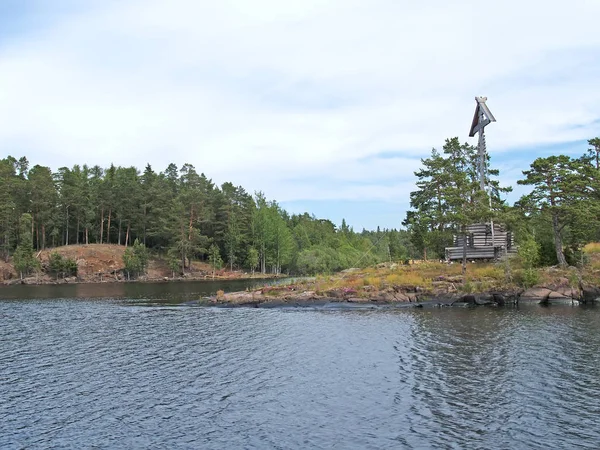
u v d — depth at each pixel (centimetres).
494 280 4906
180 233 11162
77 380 2334
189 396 2072
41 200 11188
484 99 5850
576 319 3734
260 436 1639
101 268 10744
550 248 5597
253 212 12769
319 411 1864
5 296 6806
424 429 1678
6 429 1734
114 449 1561
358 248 13762
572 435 1616
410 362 2553
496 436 1616
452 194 5447
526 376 2253
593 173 5375
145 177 13012
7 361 2722
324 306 4922
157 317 4403
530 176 5384
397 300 4862
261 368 2506
